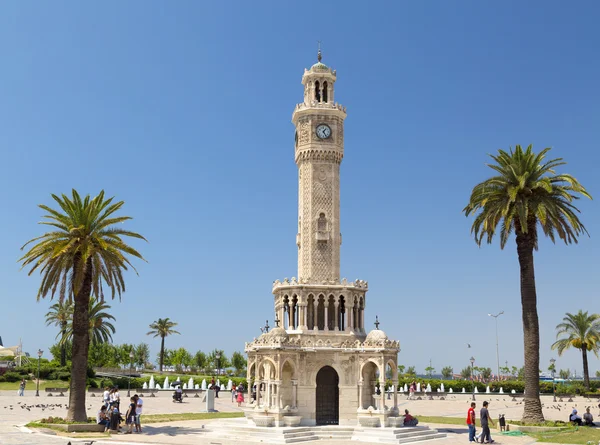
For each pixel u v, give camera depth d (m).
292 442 55.19
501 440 55.34
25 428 55.62
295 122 73.69
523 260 67.12
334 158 71.12
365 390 63.88
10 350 195.88
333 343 64.19
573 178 64.19
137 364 199.62
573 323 130.38
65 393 111.06
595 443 51.94
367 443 54.97
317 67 73.62
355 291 68.12
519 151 66.69
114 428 57.28
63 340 137.75
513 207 64.69
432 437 58.97
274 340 61.72
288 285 67.19
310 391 62.88
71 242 59.69
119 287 64.31
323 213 69.75
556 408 94.31
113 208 63.44
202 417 73.38
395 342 63.03
